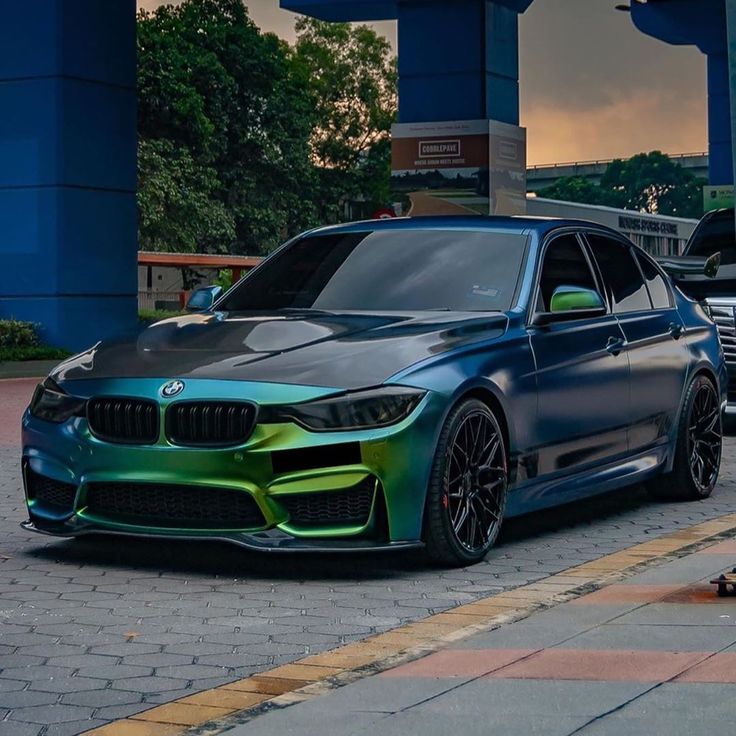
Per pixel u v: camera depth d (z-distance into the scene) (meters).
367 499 6.19
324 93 93.81
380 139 94.19
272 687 4.46
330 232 8.21
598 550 7.21
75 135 24.22
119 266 25.02
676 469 8.89
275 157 80.38
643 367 8.25
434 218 8.07
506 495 6.94
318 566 6.70
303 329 6.82
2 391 19.56
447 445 6.42
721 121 49.59
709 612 5.08
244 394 6.16
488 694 4.05
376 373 6.29
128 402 6.39
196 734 3.80
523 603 5.72
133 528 6.36
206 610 5.74
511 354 6.96
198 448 6.20
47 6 23.97
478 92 31.56
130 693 4.46
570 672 4.27
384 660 4.57
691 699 3.89
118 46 24.97
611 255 8.48
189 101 73.44
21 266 24.30
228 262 53.69
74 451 6.49
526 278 7.44
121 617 5.61
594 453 7.74
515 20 32.66
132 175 25.23
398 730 3.73
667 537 7.41
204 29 78.94
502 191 31.61
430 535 6.45
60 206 23.97
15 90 24.27
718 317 13.25
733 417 13.16
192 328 7.12
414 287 7.43
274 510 6.14
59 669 4.77
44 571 6.57
